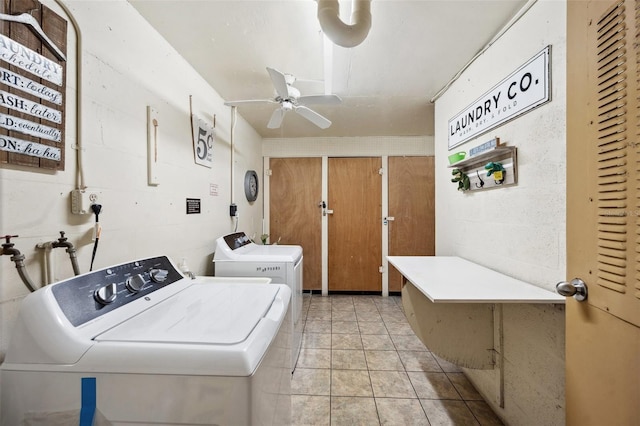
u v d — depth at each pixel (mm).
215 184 2256
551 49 1200
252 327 821
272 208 3898
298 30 1503
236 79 2064
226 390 669
